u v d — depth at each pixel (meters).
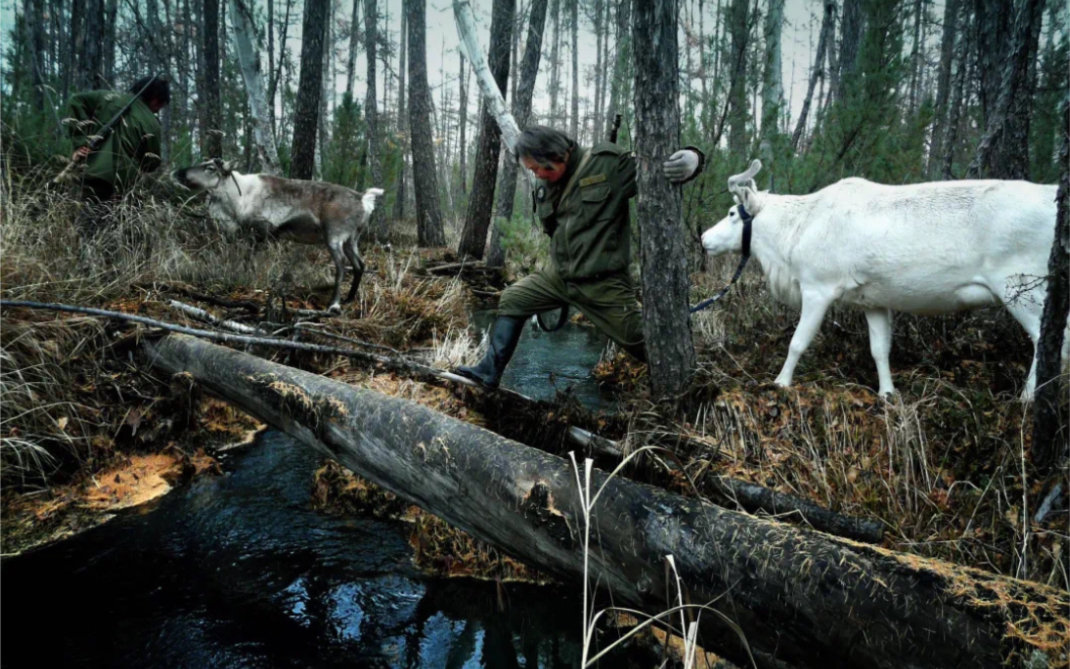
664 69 2.57
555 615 2.42
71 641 2.14
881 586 1.25
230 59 12.80
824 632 1.31
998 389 3.28
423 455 2.13
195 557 2.70
